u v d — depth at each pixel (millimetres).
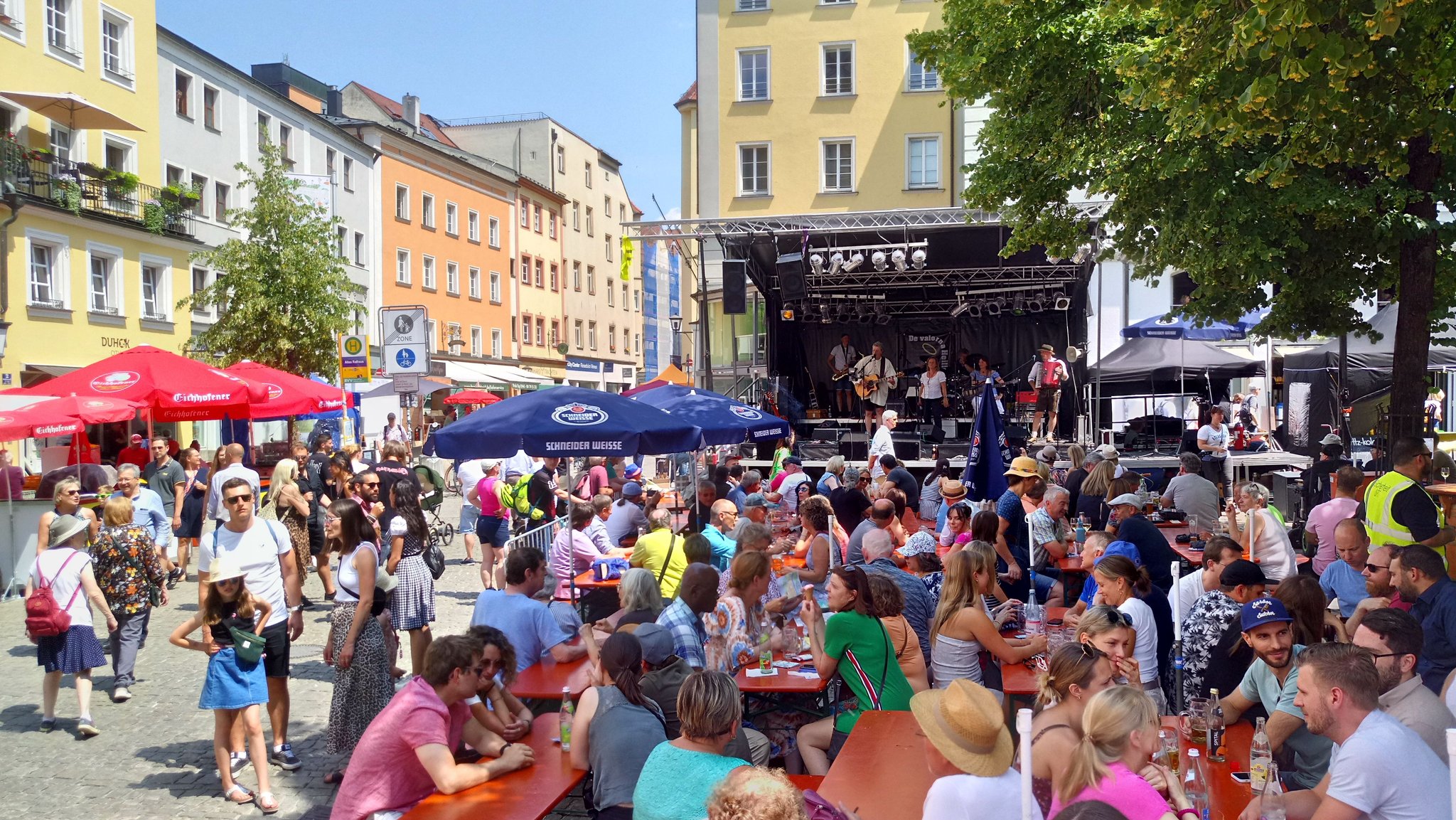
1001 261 23219
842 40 34562
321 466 14945
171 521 15672
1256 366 21547
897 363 27297
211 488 15797
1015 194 15219
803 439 24516
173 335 32781
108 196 29594
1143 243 14062
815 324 27438
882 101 34500
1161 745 5012
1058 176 14461
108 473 16219
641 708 5387
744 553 7484
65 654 8547
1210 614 6359
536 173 63094
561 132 64938
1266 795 4438
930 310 26859
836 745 6344
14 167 25812
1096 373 21312
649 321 81688
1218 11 8203
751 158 35062
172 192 32000
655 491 14719
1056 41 13664
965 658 6742
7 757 8055
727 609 7211
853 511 12359
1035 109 14195
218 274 35625
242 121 37656
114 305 30172
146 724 8891
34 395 15367
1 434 13742
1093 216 18094
